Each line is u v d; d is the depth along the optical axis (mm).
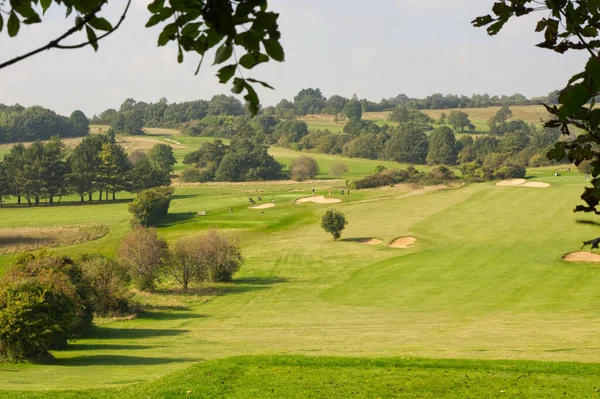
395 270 61906
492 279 55344
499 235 73750
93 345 37781
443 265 62125
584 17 3955
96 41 3244
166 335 40906
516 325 38062
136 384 22094
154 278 60062
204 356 32219
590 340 31734
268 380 21547
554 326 37062
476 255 65188
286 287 58688
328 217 77625
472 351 29172
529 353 27953
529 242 69375
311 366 23609
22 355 31797
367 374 22250
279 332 39688
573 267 57688
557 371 22062
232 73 3312
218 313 49406
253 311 49469
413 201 98375
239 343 36219
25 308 32531
